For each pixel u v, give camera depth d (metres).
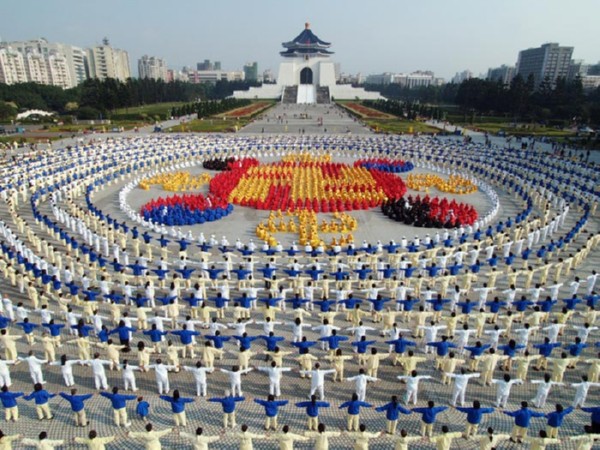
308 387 19.02
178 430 16.45
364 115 140.50
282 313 24.95
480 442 14.61
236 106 165.12
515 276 26.86
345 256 31.20
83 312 23.78
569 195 46.16
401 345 19.36
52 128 105.38
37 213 37.91
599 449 15.48
